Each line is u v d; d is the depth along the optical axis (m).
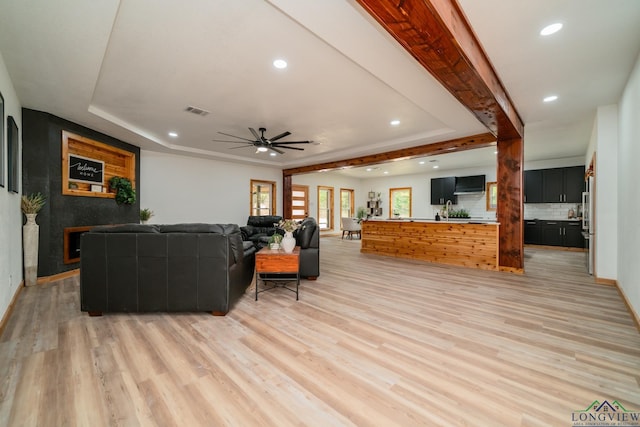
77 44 2.29
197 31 2.24
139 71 2.88
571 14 2.01
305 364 1.88
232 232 3.02
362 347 2.11
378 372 1.79
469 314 2.79
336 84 3.19
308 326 2.49
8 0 1.78
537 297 3.34
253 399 1.54
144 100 3.65
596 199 4.01
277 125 4.70
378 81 3.11
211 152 6.77
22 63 2.57
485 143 4.98
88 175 4.55
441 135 5.02
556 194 7.39
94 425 1.36
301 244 4.07
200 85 3.21
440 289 3.67
